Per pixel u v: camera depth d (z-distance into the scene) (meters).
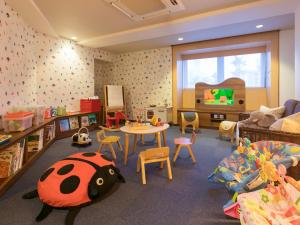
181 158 2.93
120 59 6.39
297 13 2.91
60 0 2.78
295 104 2.91
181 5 2.91
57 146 3.65
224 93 5.11
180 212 1.64
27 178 2.32
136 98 6.22
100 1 2.82
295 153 1.51
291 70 4.14
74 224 1.51
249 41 4.42
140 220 1.55
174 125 5.64
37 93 4.03
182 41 5.00
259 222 0.91
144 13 3.21
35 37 3.92
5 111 2.72
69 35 4.40
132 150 3.38
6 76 2.76
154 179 2.26
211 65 5.43
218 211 1.65
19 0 2.71
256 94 4.93
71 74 4.89
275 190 1.12
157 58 5.75
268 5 2.82
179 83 5.67
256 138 2.35
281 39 4.16
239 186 1.47
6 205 1.78
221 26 3.82
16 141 2.11
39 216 1.59
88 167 1.83
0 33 2.59
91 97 5.30
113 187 2.07
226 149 3.35
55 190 1.64
